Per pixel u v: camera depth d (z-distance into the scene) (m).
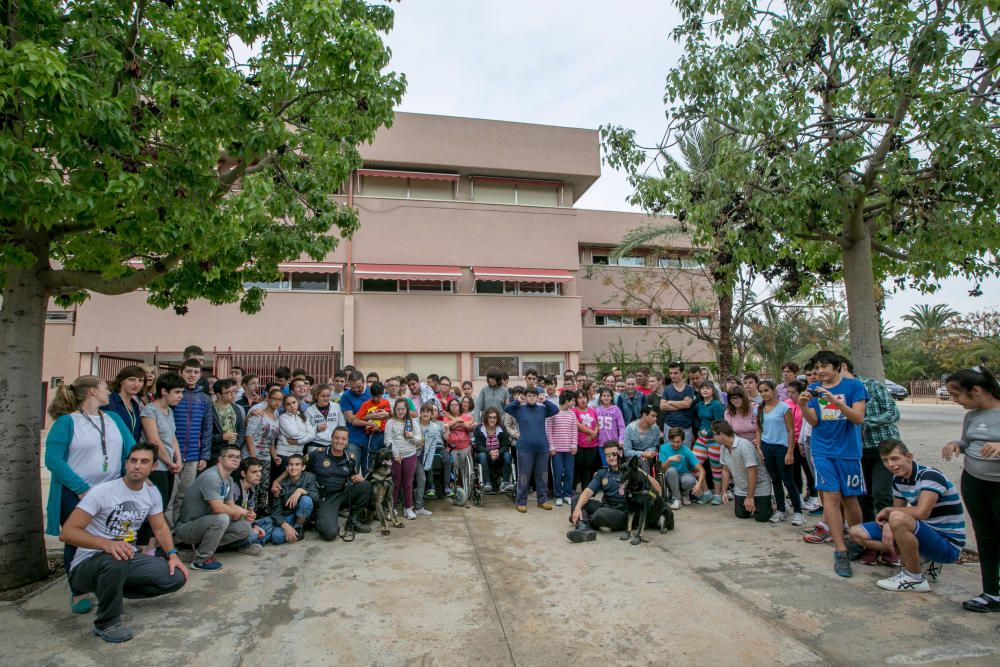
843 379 5.06
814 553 5.53
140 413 5.52
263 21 6.58
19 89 3.86
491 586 4.79
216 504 5.32
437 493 8.61
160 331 16.27
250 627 4.02
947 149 5.52
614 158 8.16
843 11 6.17
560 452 7.98
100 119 4.25
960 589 4.52
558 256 19.66
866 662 3.44
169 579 4.27
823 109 6.83
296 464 6.30
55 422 4.43
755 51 6.77
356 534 6.47
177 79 5.35
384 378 17.81
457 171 19.38
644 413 7.89
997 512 4.02
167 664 3.50
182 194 5.21
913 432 13.55
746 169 6.57
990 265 7.21
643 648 3.68
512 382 18.84
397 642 3.79
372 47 6.14
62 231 5.25
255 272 7.39
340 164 7.10
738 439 6.96
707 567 5.21
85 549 3.97
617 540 6.11
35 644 3.76
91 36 4.69
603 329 22.30
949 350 35.78
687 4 7.64
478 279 18.41
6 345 5.04
